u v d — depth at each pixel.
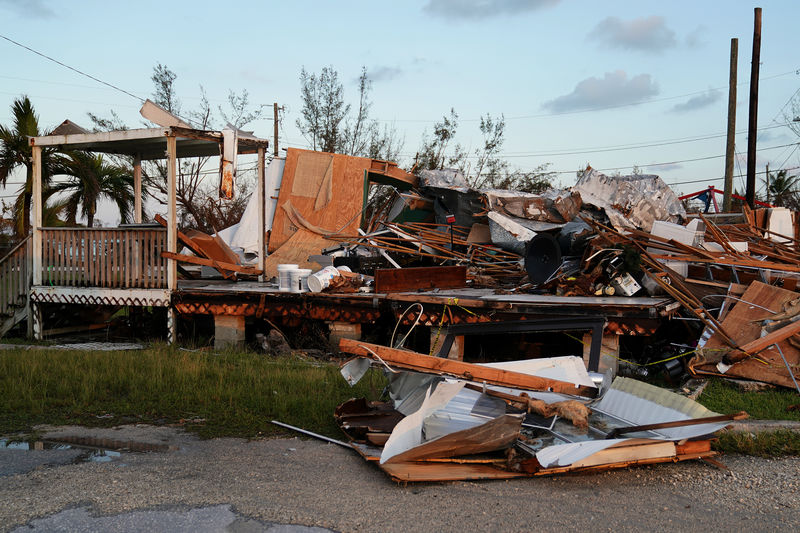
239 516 4.00
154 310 12.69
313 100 30.50
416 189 16.94
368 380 7.71
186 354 9.44
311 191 15.53
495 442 4.77
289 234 15.27
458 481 4.62
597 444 4.59
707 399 7.06
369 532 3.80
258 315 10.78
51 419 6.21
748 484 4.63
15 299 12.34
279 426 6.01
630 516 4.06
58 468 4.84
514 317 9.09
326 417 6.20
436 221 16.66
